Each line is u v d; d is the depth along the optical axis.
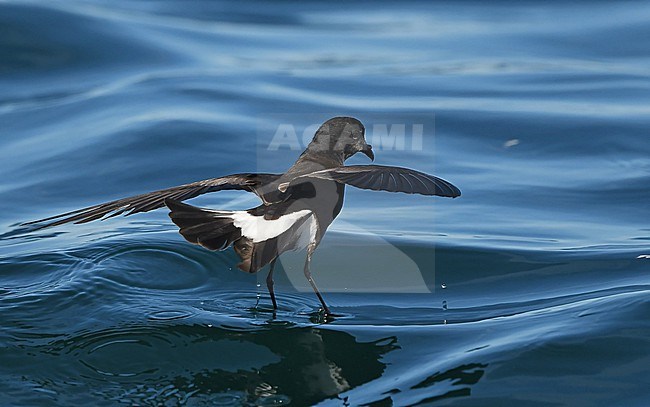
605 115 14.88
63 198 12.07
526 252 9.65
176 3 23.09
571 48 19.47
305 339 7.52
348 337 7.59
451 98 16.05
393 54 19.31
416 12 23.03
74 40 18.36
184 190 6.90
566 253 9.60
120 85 16.59
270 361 7.17
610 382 6.61
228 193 11.78
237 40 20.20
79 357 7.20
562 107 15.40
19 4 19.25
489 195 11.66
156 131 14.02
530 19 21.75
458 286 8.84
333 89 16.62
